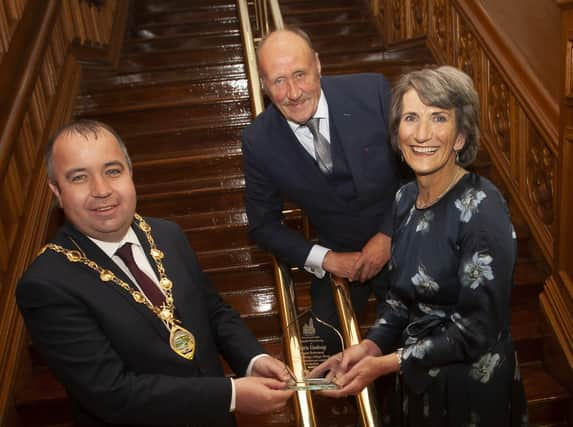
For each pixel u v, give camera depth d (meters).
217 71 5.10
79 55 4.89
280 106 2.29
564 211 2.92
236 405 1.67
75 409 1.74
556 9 3.44
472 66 4.16
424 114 1.73
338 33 6.00
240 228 3.81
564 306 3.01
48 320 1.56
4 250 3.15
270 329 3.49
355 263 2.41
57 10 4.55
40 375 3.15
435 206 1.84
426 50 5.08
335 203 2.47
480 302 1.72
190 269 1.92
